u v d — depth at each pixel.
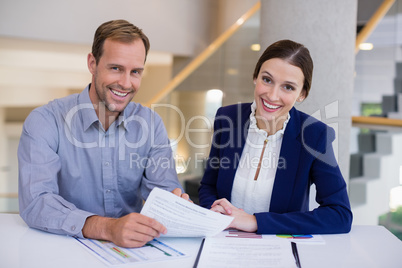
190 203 1.42
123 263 1.23
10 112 7.99
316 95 2.57
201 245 1.39
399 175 4.01
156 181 1.81
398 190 3.94
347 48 2.57
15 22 4.98
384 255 1.35
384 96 4.75
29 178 1.56
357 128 4.15
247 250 1.35
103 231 1.39
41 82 8.25
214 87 6.05
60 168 1.68
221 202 1.58
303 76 1.63
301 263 1.28
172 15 6.32
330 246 1.42
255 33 5.80
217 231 1.44
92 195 1.79
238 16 6.76
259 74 1.67
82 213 1.45
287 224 1.52
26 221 1.51
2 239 1.40
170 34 6.33
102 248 1.34
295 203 1.73
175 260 1.28
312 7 2.53
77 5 5.39
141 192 1.91
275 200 1.74
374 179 3.97
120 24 1.61
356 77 4.93
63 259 1.26
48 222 1.45
